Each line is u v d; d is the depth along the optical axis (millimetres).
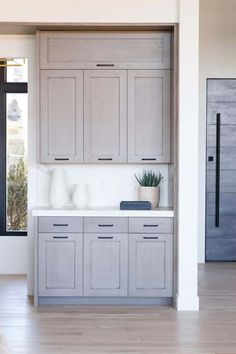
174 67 4973
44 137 5207
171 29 5121
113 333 4207
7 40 5527
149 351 3793
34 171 5465
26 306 5012
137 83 5191
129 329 4316
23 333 4195
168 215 4980
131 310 4902
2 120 6660
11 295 5422
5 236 6504
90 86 5188
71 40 5156
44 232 4996
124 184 5570
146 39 5164
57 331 4250
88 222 5000
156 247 5008
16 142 6699
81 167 5555
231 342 3998
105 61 5176
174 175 4984
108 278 5023
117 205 5566
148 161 5227
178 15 4879
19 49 5531
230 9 7219
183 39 4848
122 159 5230
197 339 4066
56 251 5008
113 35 5160
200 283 6000
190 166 4887
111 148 5230
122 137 5219
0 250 6492
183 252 4902
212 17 7207
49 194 5320
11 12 4844
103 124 5211
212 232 7293
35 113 5469
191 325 4426
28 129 5477
